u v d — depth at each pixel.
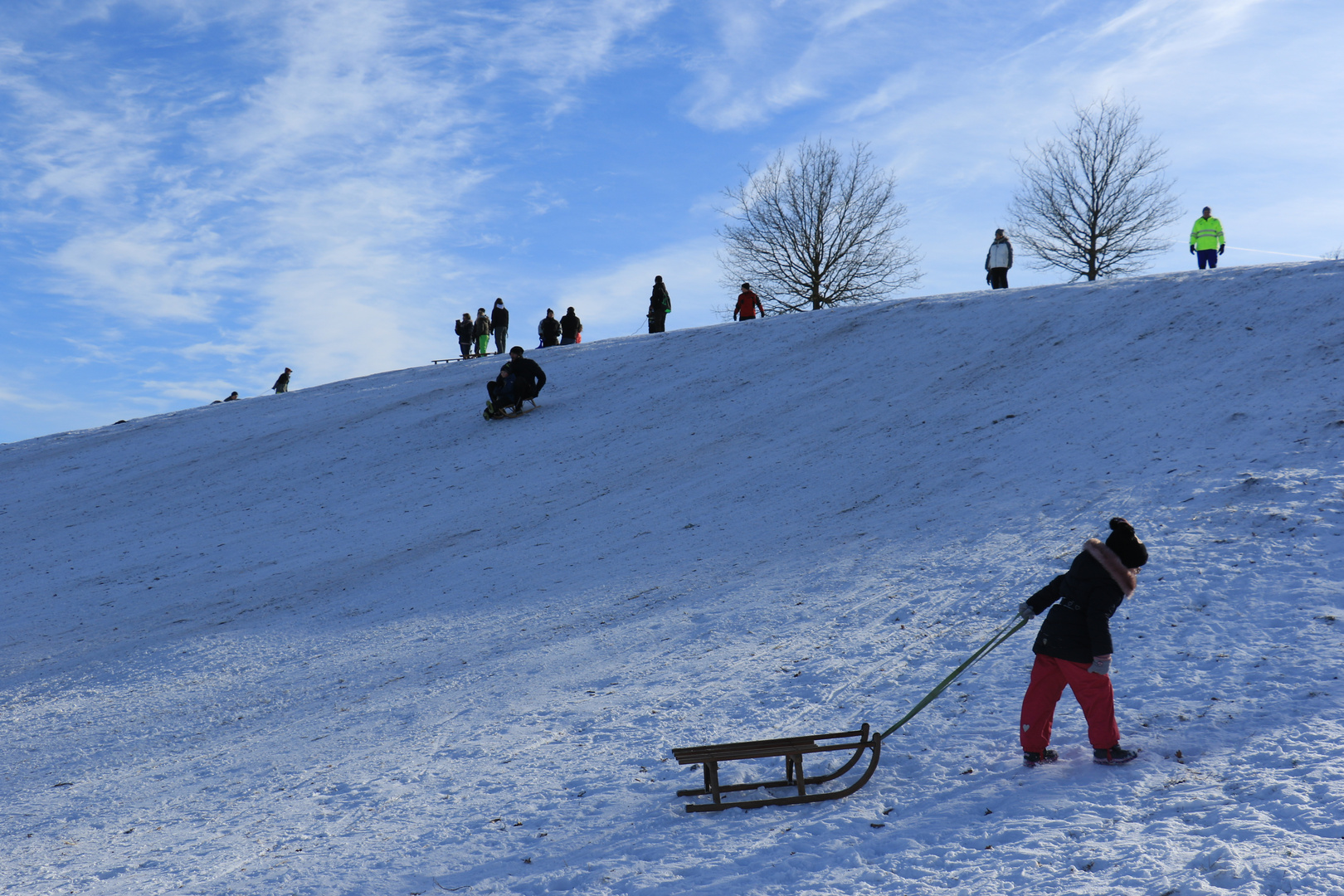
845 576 8.88
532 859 4.34
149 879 4.64
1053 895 3.38
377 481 16.61
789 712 5.91
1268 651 5.56
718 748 4.69
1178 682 5.39
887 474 12.46
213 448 20.23
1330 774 3.98
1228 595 6.52
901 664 6.49
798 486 12.78
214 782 6.26
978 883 3.56
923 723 5.47
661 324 28.44
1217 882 3.29
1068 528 8.77
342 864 4.52
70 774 6.81
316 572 12.20
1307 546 7.02
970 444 12.80
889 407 15.63
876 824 4.27
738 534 11.20
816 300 45.44
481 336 29.88
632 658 7.64
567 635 8.54
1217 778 4.21
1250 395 11.38
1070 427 12.24
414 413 21.11
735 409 17.53
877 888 3.65
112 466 19.75
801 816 4.48
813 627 7.60
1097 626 4.51
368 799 5.44
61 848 5.35
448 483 15.93
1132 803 4.10
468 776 5.61
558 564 11.16
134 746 7.27
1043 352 16.27
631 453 16.08
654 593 9.47
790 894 3.68
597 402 19.86
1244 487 8.50
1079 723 5.18
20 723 8.12
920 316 20.88
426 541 13.05
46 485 18.80
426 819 5.00
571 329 29.55
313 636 9.70
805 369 19.14
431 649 8.77
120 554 14.05
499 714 6.77
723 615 8.38
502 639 8.75
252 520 15.17
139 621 11.00
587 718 6.36
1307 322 13.54
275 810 5.51
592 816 4.76
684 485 13.88
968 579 8.04
